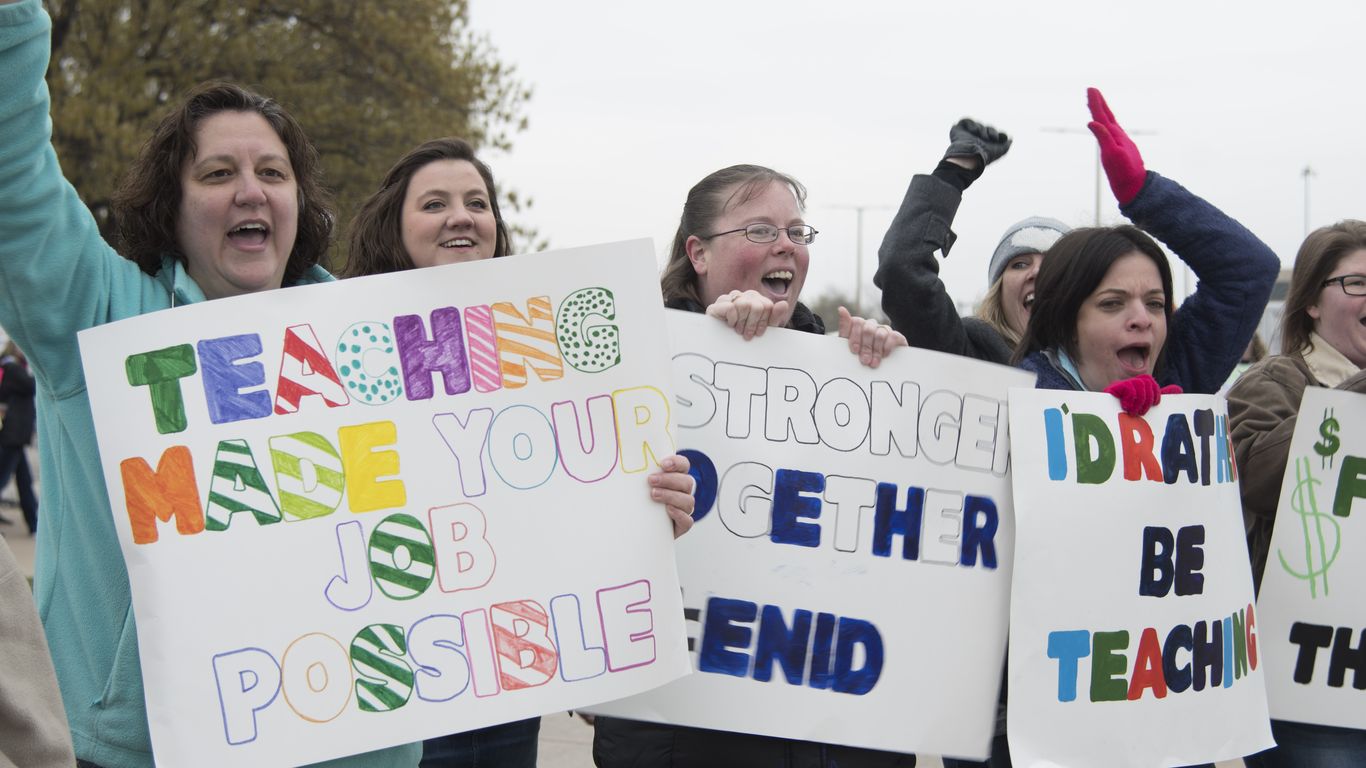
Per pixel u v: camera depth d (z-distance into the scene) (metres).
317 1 16.14
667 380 2.60
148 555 2.25
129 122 14.66
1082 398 2.97
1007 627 2.92
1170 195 3.27
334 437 2.40
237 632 2.28
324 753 2.30
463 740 2.92
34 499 11.22
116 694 2.25
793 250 3.02
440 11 17.56
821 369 2.88
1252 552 3.47
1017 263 4.25
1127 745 2.91
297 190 2.55
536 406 2.52
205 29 15.82
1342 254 3.51
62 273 2.19
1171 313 3.15
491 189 3.30
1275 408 3.37
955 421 2.92
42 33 2.08
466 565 2.44
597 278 2.57
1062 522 2.91
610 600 2.50
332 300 2.43
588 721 3.16
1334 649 3.29
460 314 2.51
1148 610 2.96
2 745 1.78
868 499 2.87
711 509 2.80
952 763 3.38
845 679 2.81
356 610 2.35
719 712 2.74
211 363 2.33
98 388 2.24
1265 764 3.43
